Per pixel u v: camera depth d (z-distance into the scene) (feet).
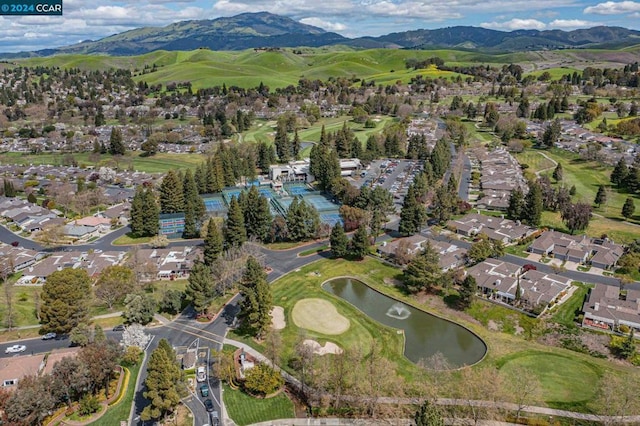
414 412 342.44
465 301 473.67
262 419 337.52
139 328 410.31
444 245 595.47
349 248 590.96
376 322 458.91
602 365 387.75
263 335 433.89
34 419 317.01
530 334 432.66
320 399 353.31
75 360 338.34
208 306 474.90
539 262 558.56
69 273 431.84
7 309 463.42
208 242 538.06
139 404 346.13
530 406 346.95
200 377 373.20
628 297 465.88
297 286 522.06
